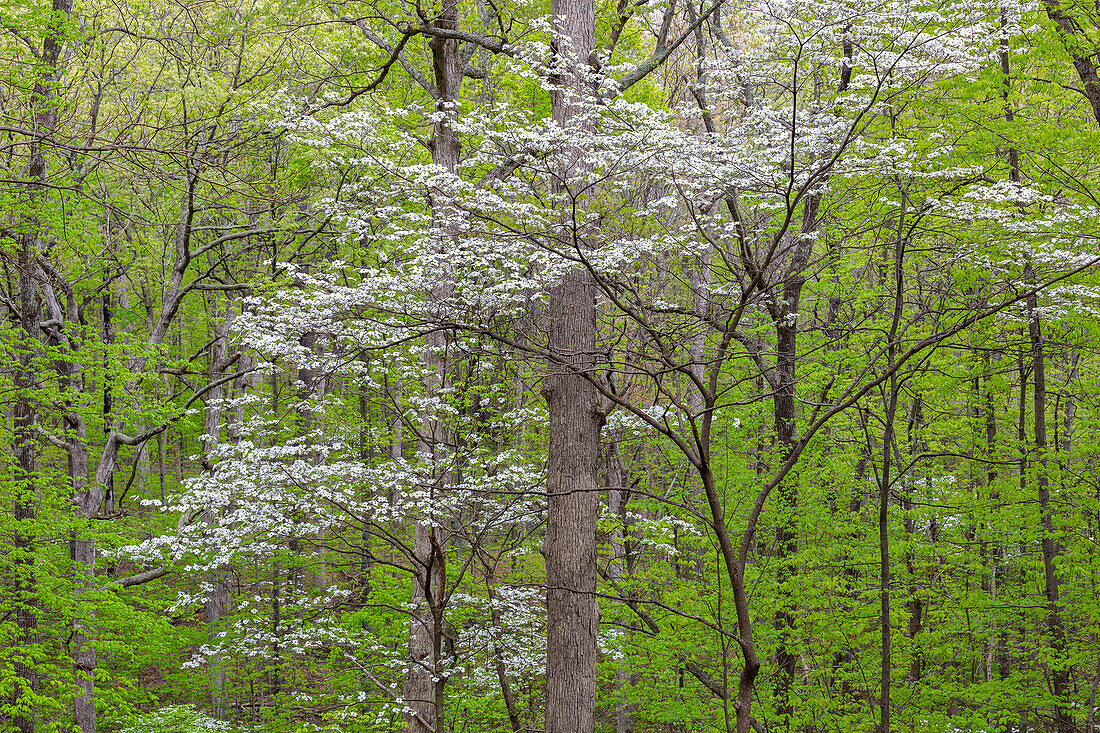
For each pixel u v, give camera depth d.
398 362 10.76
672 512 12.00
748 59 8.06
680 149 6.57
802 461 11.58
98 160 8.55
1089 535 11.91
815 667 11.62
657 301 7.84
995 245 8.84
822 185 7.04
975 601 12.11
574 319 8.77
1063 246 8.73
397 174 7.25
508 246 7.18
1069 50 10.23
